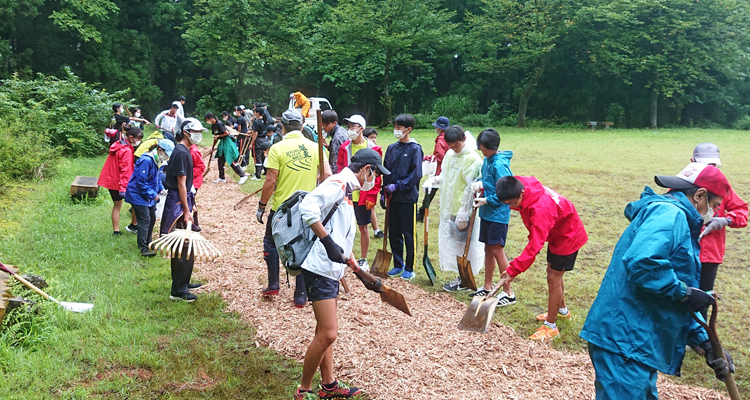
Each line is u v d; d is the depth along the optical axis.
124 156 6.64
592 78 35.34
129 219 7.72
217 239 7.00
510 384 3.53
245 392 3.41
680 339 2.69
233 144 11.14
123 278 5.31
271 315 4.60
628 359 2.60
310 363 3.12
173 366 3.66
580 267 6.09
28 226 6.80
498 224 4.86
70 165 11.75
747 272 5.93
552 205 3.88
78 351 3.76
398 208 5.59
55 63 29.06
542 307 4.98
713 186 2.80
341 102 36.69
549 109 36.16
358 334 4.20
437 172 7.80
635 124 34.28
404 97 36.69
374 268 5.66
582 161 14.95
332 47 29.72
